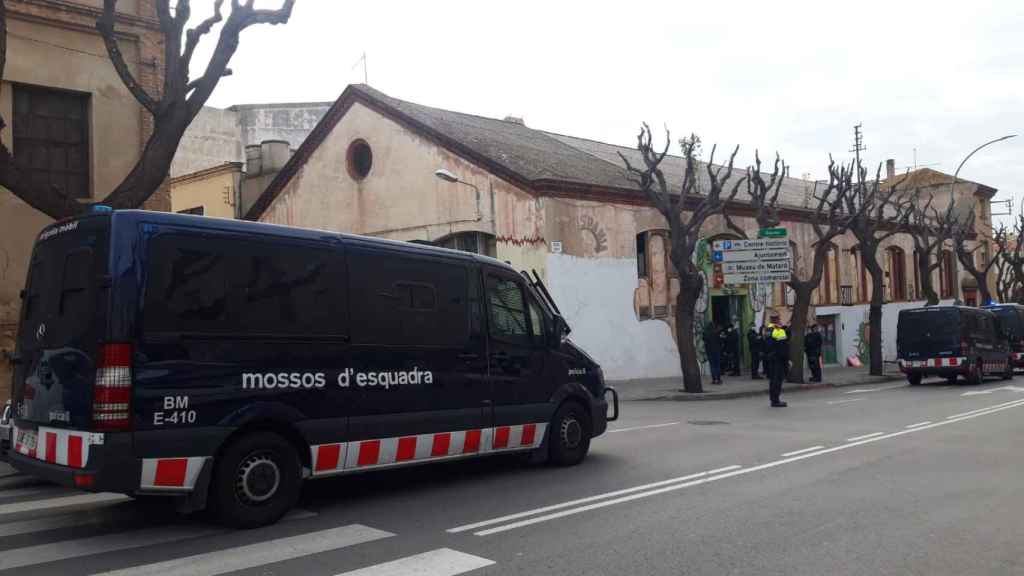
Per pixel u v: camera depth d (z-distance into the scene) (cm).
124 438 564
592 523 658
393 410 738
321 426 679
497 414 837
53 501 753
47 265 645
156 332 587
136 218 593
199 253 620
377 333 734
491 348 839
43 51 1324
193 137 3712
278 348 656
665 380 2489
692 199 2691
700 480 842
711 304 2817
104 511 705
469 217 2386
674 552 576
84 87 1369
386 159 2628
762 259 2342
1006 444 1101
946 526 652
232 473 625
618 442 1135
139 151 1432
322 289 697
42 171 1330
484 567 536
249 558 552
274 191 2988
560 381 913
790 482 832
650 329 2533
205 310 616
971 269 3822
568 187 2284
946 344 2383
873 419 1438
